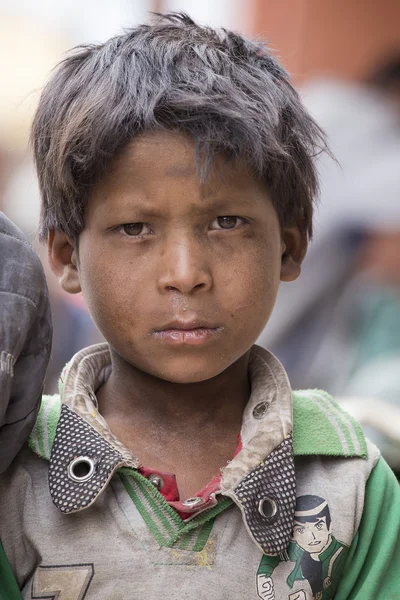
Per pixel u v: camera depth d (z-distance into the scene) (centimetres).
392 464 399
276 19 988
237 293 268
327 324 633
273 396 289
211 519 270
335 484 288
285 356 630
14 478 274
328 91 679
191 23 309
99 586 263
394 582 286
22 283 252
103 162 263
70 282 291
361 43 955
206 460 285
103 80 275
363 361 620
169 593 262
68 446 270
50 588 263
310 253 616
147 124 259
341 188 609
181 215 260
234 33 306
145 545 265
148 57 279
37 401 263
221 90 269
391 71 675
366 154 625
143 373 285
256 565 270
